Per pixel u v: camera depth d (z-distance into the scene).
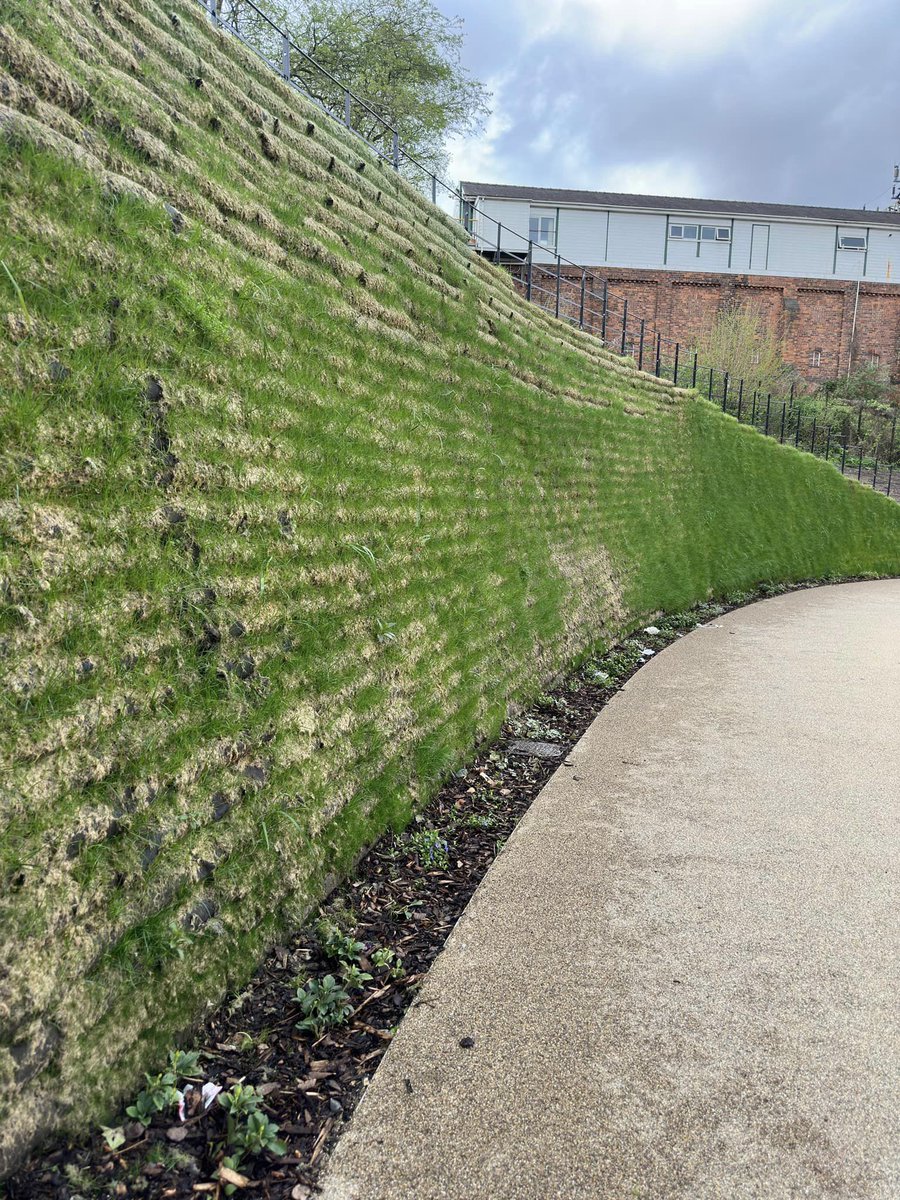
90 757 2.03
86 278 2.27
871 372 26.67
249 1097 1.99
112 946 2.01
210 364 2.85
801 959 2.66
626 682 6.89
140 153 2.80
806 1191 1.75
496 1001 2.44
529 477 6.81
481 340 6.29
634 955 2.70
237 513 2.86
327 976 2.51
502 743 5.15
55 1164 1.73
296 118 4.69
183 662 2.47
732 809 4.01
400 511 4.40
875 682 6.84
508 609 5.79
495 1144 1.88
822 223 28.55
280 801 2.85
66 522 2.05
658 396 11.98
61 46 2.61
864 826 3.78
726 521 13.37
